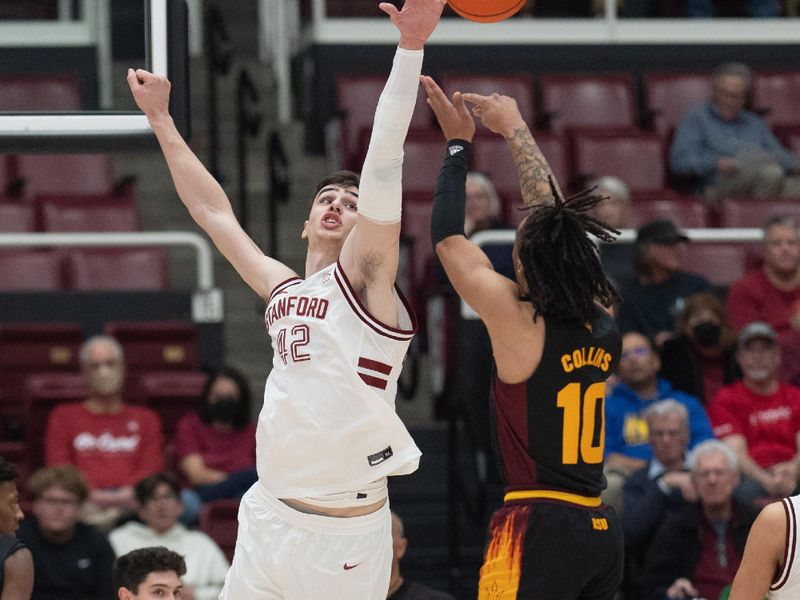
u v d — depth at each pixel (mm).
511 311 6156
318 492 5930
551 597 6098
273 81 21109
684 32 20062
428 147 16906
